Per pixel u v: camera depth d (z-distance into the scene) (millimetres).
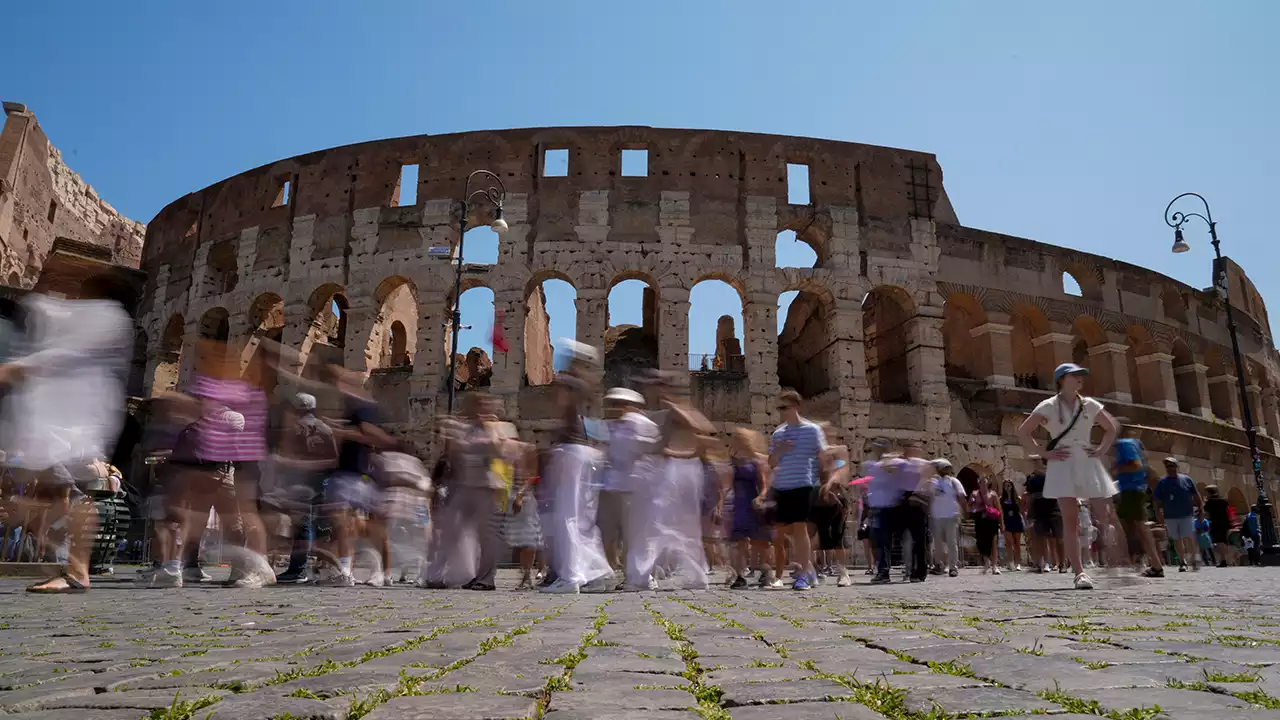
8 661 4066
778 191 34156
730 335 46719
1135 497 14867
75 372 8891
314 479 13508
